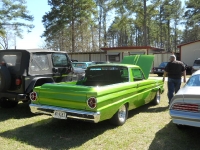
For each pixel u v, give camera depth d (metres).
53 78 6.49
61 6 28.44
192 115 3.77
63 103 4.32
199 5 36.81
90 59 25.47
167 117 5.65
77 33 32.12
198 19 37.78
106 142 4.03
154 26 53.91
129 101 5.06
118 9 34.03
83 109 4.08
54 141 4.09
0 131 4.62
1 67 5.59
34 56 5.95
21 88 5.63
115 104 4.48
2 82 5.54
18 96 5.57
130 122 5.21
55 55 6.67
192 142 4.00
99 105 4.01
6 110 6.39
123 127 4.84
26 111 6.28
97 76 6.21
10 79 5.65
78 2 29.00
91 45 34.41
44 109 4.48
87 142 4.03
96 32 35.53
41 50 6.26
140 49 22.41
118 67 5.85
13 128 4.82
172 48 65.69
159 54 23.44
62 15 28.61
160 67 18.12
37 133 4.51
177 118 3.94
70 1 29.03
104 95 4.18
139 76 6.25
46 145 3.90
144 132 4.54
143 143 3.98
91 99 3.98
